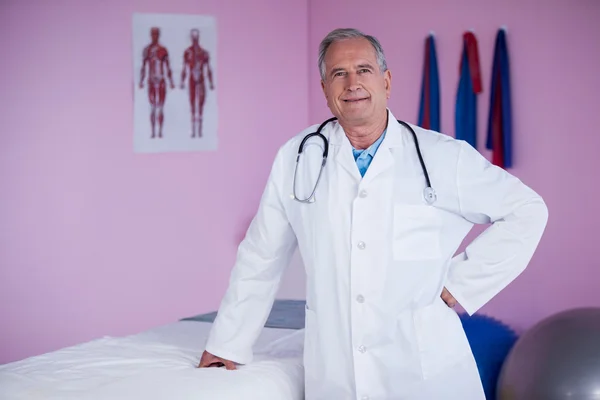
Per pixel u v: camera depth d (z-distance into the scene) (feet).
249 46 14.11
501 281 6.35
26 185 12.16
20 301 12.17
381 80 6.19
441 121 13.02
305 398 6.54
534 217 6.24
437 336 6.23
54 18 12.28
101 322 12.88
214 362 6.86
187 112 13.51
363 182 6.18
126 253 13.06
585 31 11.46
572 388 8.32
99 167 12.75
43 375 6.50
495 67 12.19
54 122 12.34
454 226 6.38
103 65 12.73
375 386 6.17
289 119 14.64
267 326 8.70
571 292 11.68
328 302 6.28
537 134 11.95
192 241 13.69
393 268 6.13
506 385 8.98
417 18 13.26
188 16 13.46
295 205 6.48
